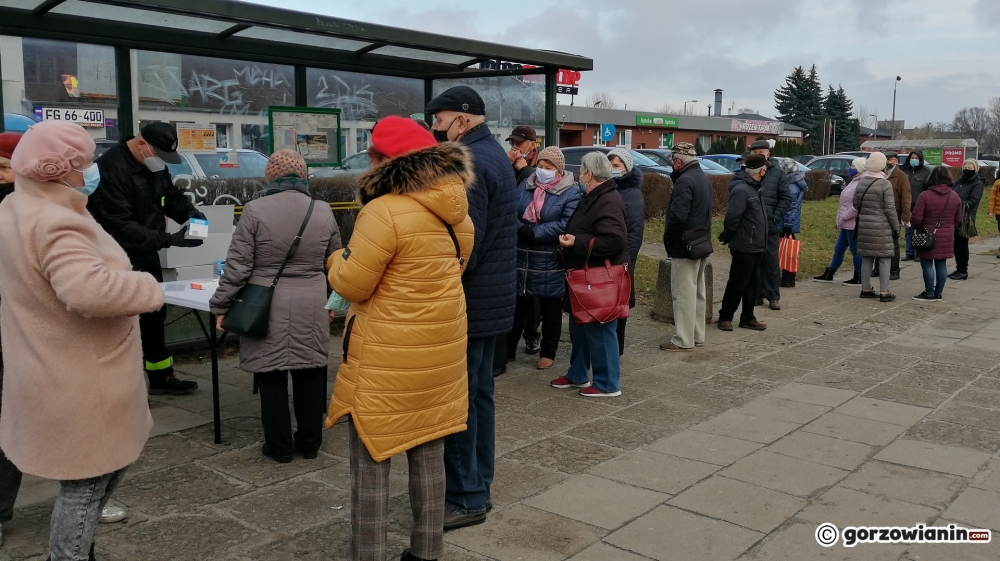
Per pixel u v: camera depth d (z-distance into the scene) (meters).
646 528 3.72
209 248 5.98
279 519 3.79
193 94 6.59
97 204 4.92
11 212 2.62
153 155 5.03
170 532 3.64
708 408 5.57
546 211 6.10
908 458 4.62
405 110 8.32
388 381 2.94
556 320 6.61
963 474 4.39
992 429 5.13
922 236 9.70
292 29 6.00
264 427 4.49
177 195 5.39
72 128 2.66
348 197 7.55
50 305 2.63
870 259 9.88
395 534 3.66
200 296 4.66
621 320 6.85
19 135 3.55
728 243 7.82
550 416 5.38
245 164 6.96
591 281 5.60
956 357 7.04
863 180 9.70
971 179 12.49
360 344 2.97
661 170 17.45
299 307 4.37
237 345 6.96
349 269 2.87
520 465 4.50
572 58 7.95
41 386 2.65
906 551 3.51
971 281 11.55
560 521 3.79
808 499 4.05
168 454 4.60
